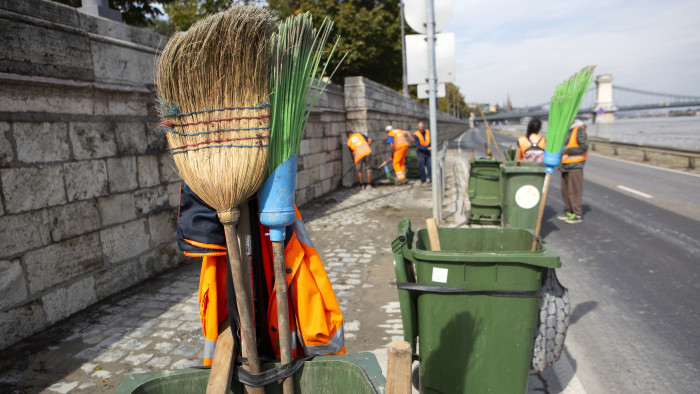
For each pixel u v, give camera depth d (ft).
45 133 12.76
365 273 17.74
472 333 7.84
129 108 16.12
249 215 5.24
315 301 5.59
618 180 42.63
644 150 62.44
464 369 7.94
